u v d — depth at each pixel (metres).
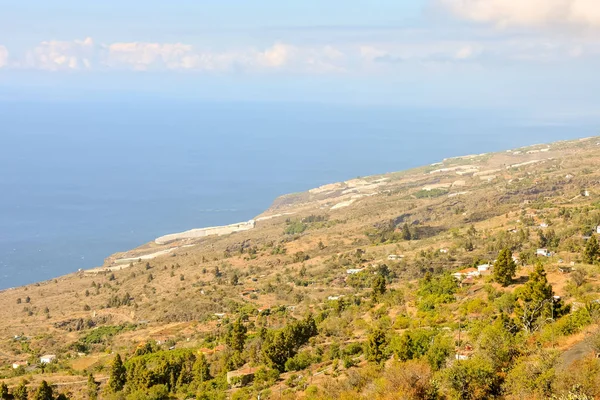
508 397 45.00
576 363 44.50
